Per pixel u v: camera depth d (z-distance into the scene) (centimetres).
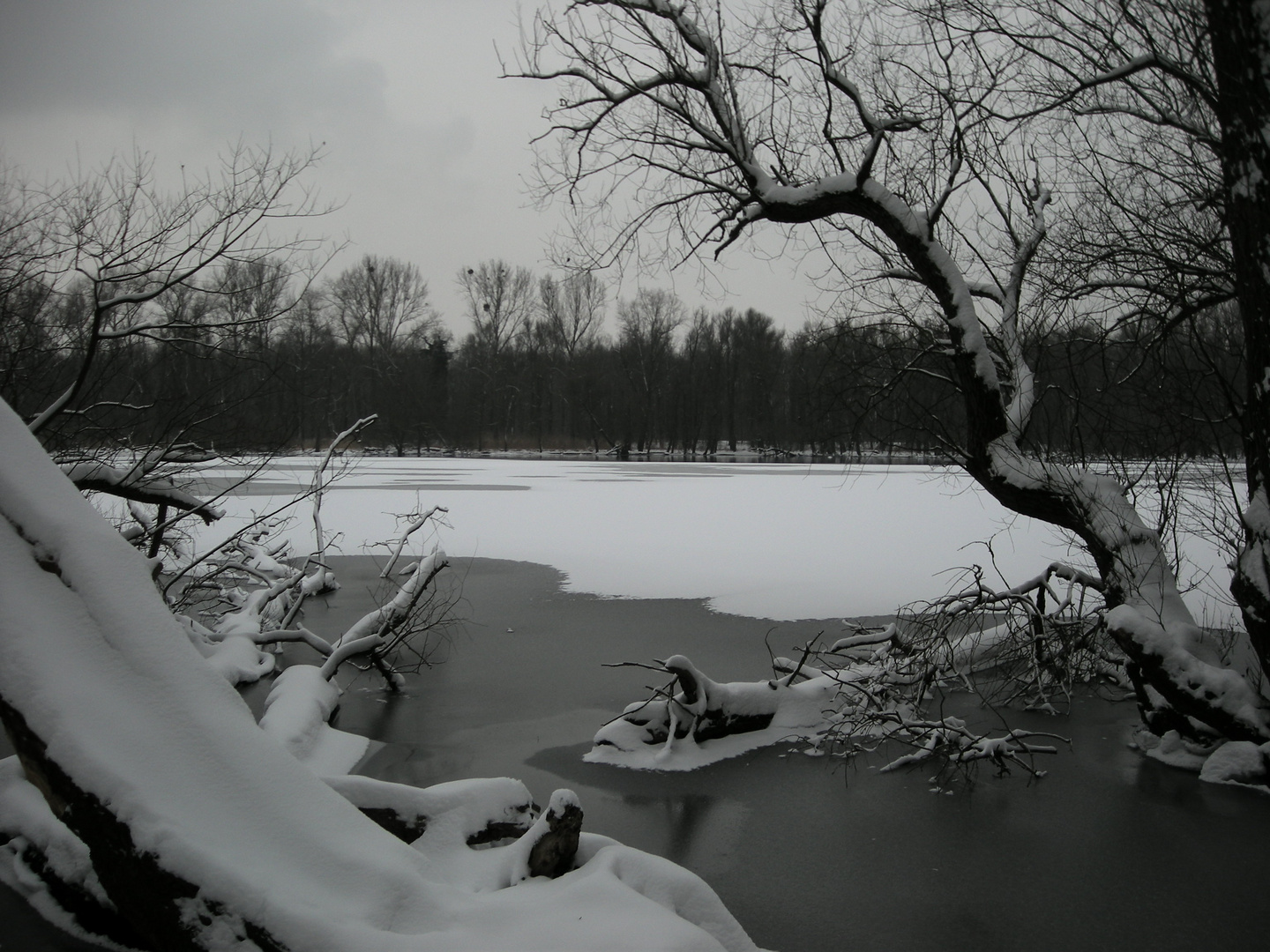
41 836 468
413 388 7275
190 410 991
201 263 889
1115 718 927
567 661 1109
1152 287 827
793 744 839
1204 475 954
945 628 948
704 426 7725
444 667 1092
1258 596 664
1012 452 895
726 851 611
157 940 329
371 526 2409
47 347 923
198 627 1073
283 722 775
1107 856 603
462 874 412
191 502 979
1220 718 717
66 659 373
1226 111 591
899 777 756
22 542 407
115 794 337
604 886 367
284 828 346
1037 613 970
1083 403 902
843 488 3747
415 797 465
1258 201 580
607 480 4241
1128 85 801
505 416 8019
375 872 340
